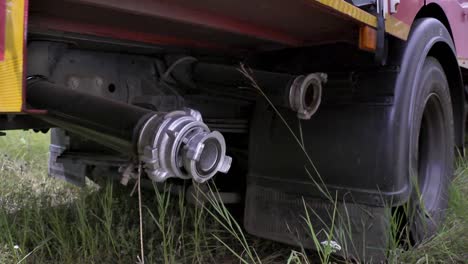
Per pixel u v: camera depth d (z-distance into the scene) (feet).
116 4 5.07
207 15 6.02
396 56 7.45
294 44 7.66
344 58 7.69
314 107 6.56
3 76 4.01
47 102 4.92
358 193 7.18
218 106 8.84
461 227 8.27
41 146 17.35
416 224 7.80
